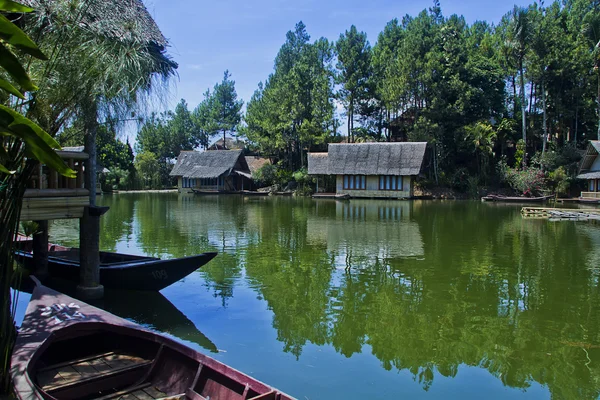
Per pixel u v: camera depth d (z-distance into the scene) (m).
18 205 5.70
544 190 41.81
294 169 54.53
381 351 7.43
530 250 15.96
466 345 7.73
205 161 54.69
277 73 59.97
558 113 45.78
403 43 48.06
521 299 10.24
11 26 2.80
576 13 50.50
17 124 3.30
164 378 5.70
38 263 10.70
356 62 50.19
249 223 23.00
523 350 7.55
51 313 6.57
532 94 49.31
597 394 6.17
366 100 51.75
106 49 7.39
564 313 9.33
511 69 49.41
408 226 22.28
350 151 46.25
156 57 8.71
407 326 8.55
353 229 21.02
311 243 17.12
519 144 45.47
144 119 8.42
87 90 7.20
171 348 5.78
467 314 9.23
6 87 3.04
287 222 23.56
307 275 12.18
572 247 16.61
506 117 51.12
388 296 10.38
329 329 8.35
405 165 43.62
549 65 42.81
